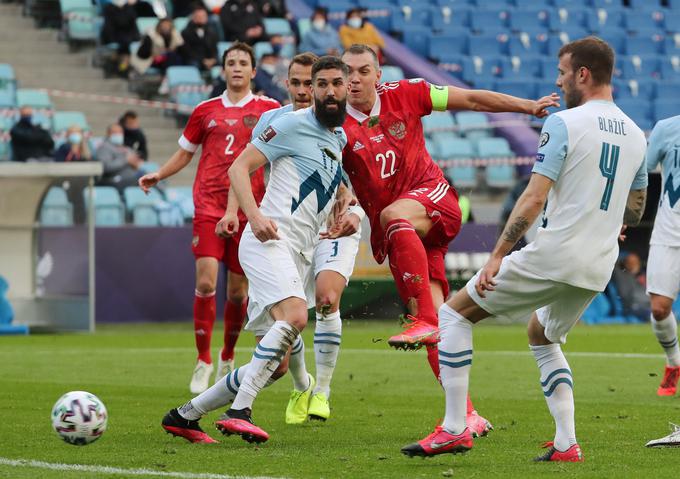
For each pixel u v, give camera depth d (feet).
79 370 116.06
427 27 259.80
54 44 226.99
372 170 73.41
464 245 179.01
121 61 222.07
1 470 59.21
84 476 57.36
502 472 58.80
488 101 73.56
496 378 109.60
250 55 98.48
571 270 59.11
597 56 60.03
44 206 167.94
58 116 205.67
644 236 191.21
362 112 73.46
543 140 59.00
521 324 186.60
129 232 172.45
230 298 97.25
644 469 59.36
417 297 69.21
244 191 66.59
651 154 96.89
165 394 96.32
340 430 76.07
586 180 58.95
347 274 78.64
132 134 196.54
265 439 65.36
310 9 253.85
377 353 136.05
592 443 69.41
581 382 106.42
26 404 88.48
